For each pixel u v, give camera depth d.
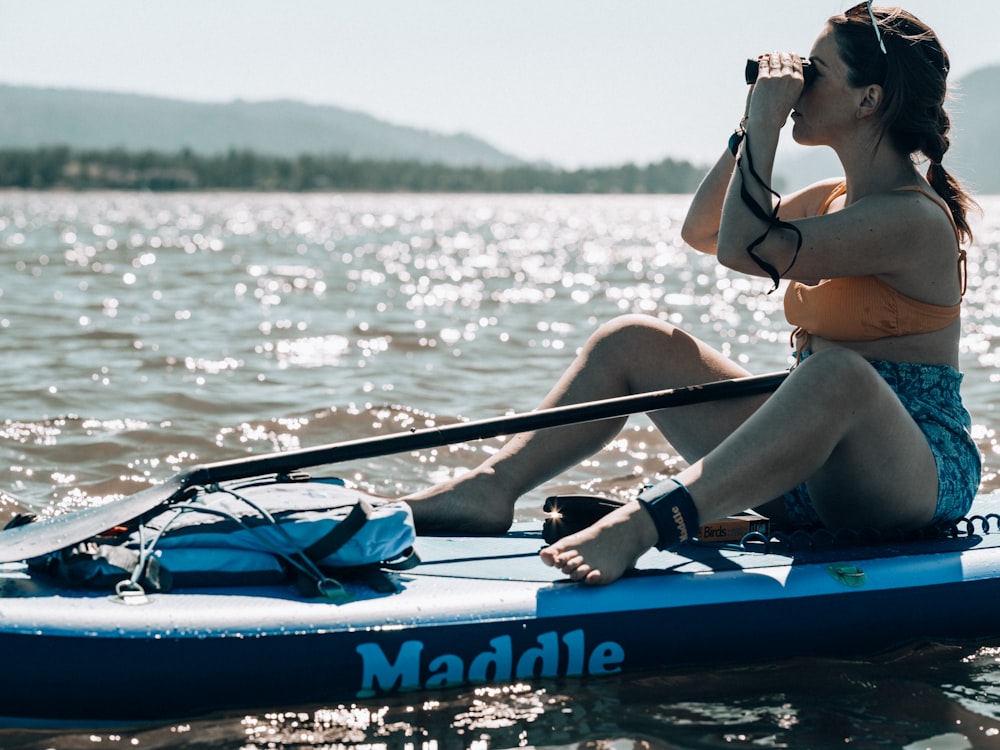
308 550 2.64
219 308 11.68
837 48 2.88
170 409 6.02
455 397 6.58
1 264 18.14
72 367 7.33
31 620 2.39
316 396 6.50
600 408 2.98
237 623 2.48
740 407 3.11
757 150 2.81
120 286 14.24
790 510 3.16
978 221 3.10
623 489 4.74
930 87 2.85
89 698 2.40
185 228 43.88
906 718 2.57
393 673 2.56
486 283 16.73
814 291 2.99
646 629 2.73
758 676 2.77
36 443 5.19
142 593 2.52
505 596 2.70
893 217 2.79
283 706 2.52
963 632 2.98
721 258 2.84
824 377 2.74
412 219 70.94
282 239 34.44
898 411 2.83
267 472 2.83
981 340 9.30
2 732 2.39
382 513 2.71
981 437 5.62
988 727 2.53
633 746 2.42
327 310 11.79
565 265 22.72
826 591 2.86
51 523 2.67
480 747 2.40
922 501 2.98
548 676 2.70
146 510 2.64
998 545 3.11
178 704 2.46
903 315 2.90
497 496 3.15
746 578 2.86
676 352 3.19
